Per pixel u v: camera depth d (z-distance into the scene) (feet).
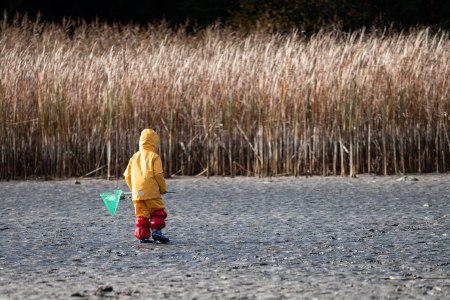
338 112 112.37
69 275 47.57
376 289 43.01
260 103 112.47
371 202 81.82
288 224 67.31
